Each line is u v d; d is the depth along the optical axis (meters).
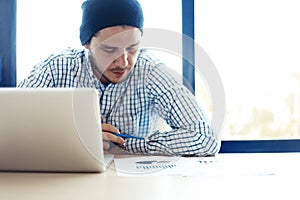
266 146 1.89
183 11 1.88
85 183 0.87
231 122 1.91
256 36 1.91
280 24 1.91
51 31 1.91
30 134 0.93
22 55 1.92
